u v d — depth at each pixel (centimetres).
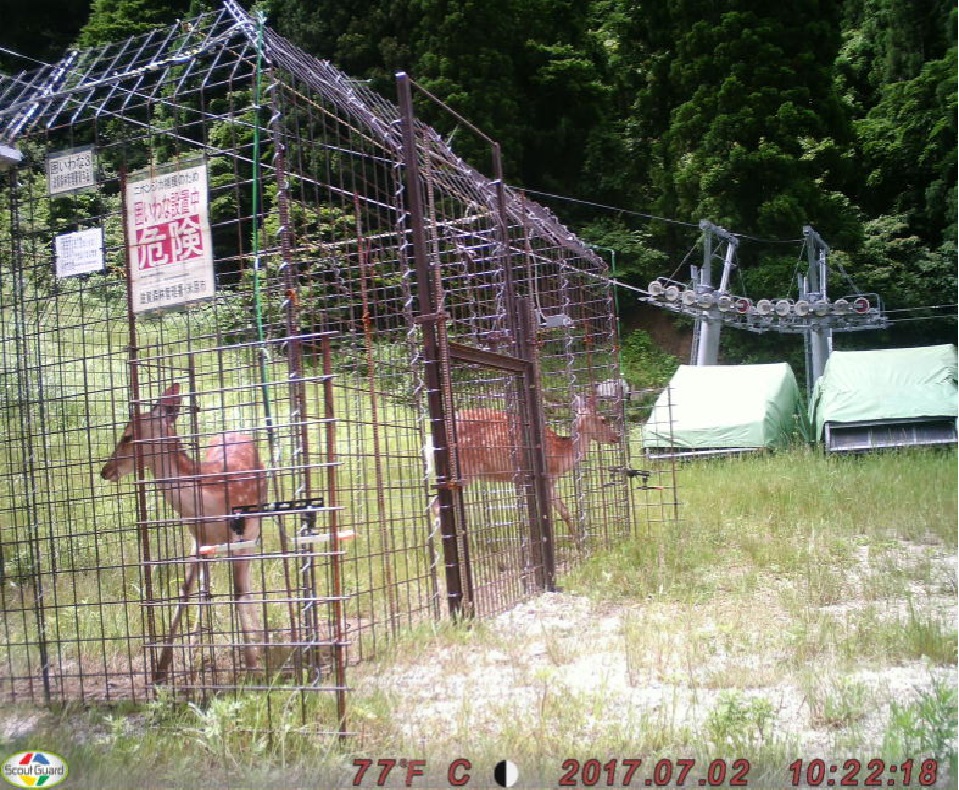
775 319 2230
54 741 459
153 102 554
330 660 526
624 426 1142
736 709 432
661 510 1131
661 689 518
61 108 580
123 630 674
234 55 563
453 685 538
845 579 766
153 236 524
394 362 723
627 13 3412
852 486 1190
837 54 3275
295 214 651
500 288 888
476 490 738
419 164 735
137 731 480
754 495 1170
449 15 2698
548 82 3023
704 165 2945
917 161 3269
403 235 727
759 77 2977
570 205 3170
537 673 524
